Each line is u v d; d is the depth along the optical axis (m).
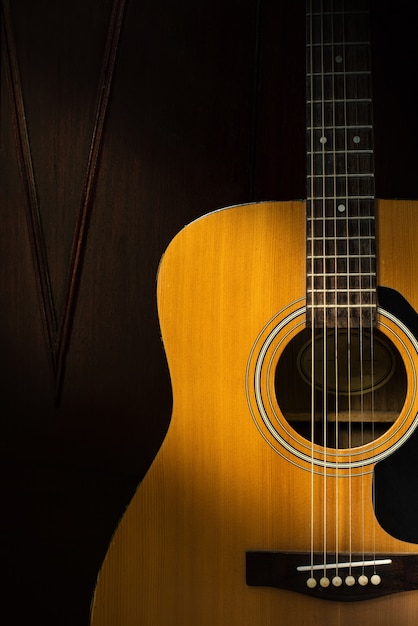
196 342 0.83
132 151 1.05
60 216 1.06
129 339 1.06
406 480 0.82
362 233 0.83
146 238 1.05
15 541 1.07
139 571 0.81
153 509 0.82
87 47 1.05
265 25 1.04
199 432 0.82
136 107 1.05
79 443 1.06
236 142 1.04
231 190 1.04
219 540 0.81
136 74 1.05
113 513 1.06
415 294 0.83
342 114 0.85
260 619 0.81
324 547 0.81
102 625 0.81
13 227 1.07
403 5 1.02
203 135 1.05
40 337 1.07
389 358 0.86
